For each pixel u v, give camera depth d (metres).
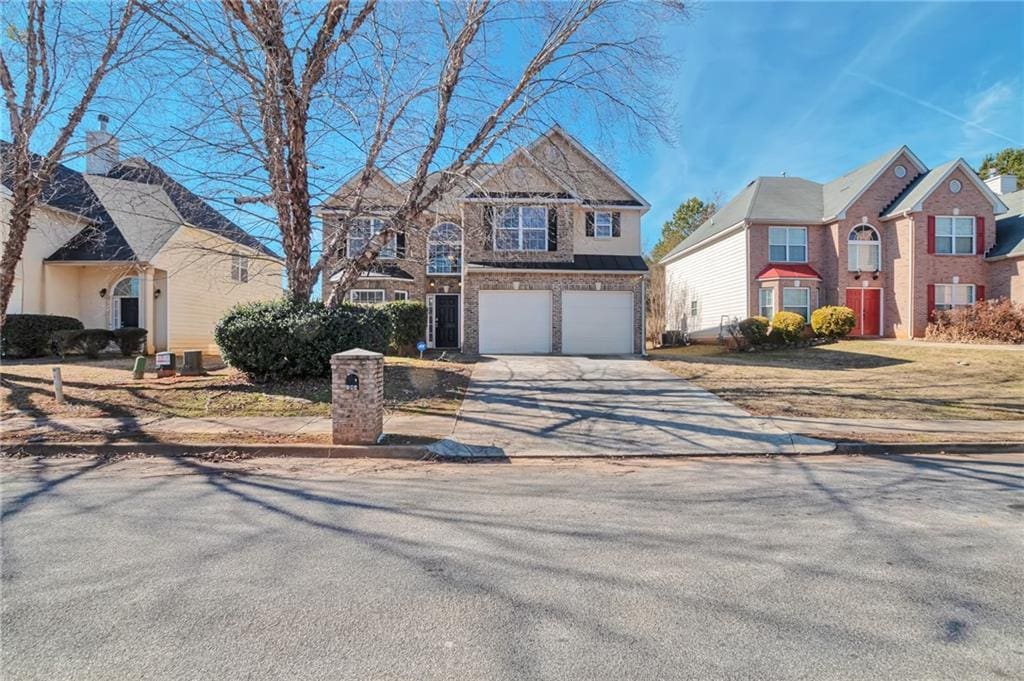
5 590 3.18
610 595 3.20
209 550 3.78
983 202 21.41
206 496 5.05
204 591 3.19
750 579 3.42
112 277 17.67
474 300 18.11
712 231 25.81
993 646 2.71
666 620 2.93
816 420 8.90
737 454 7.11
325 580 3.35
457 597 3.16
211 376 11.80
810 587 3.32
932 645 2.72
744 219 22.31
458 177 11.34
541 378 12.81
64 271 17.23
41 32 9.72
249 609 3.00
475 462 6.69
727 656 2.61
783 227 22.66
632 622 2.91
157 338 18.05
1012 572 3.54
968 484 5.68
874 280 22.12
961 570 3.56
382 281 20.14
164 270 17.80
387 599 3.13
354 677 2.43
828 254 22.50
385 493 5.23
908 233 21.14
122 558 3.63
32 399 9.36
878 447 7.38
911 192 21.80
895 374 13.64
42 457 6.59
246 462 6.48
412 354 17.09
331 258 11.87
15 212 10.12
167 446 6.86
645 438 7.74
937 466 6.53
